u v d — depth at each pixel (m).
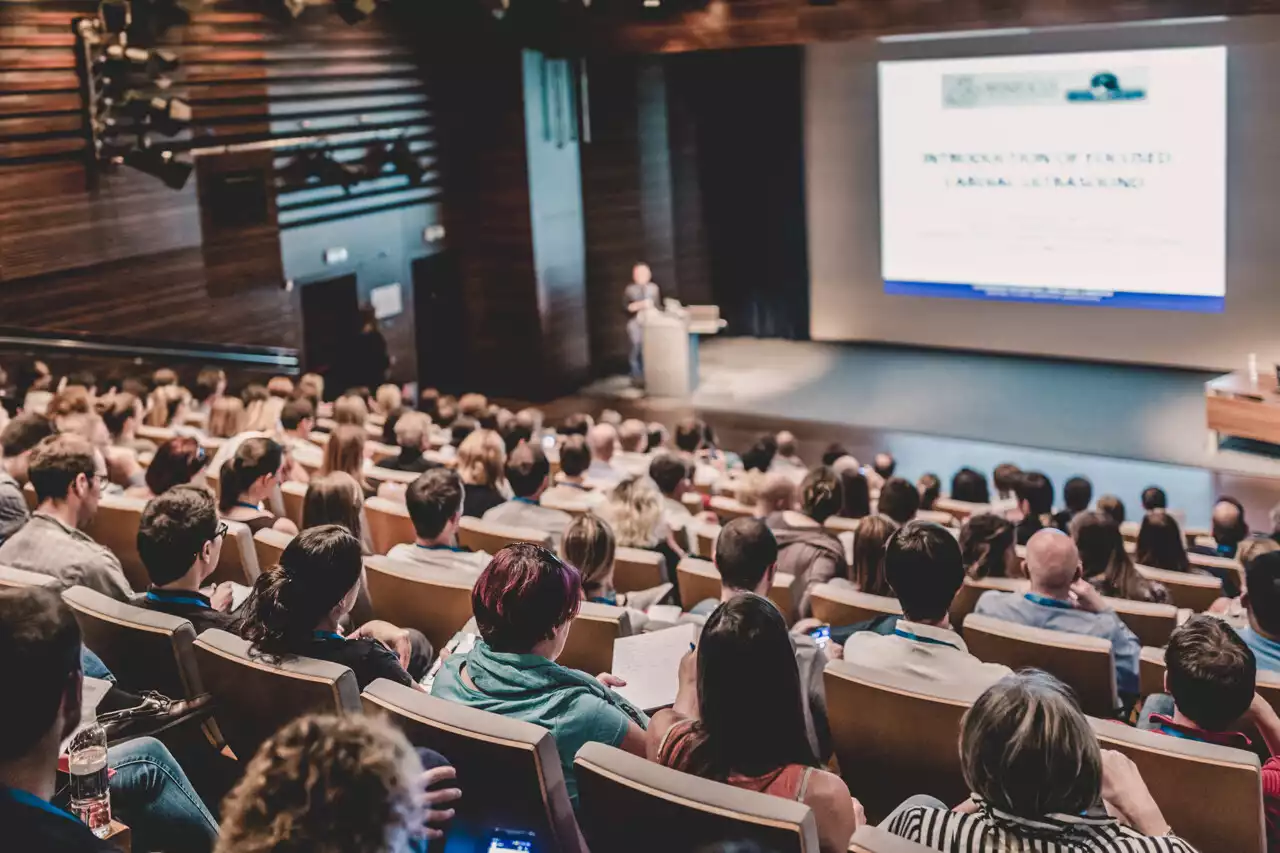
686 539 5.92
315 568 2.93
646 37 12.84
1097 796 2.09
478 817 2.45
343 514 4.32
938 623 3.34
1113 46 13.86
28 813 1.75
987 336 15.58
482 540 4.82
